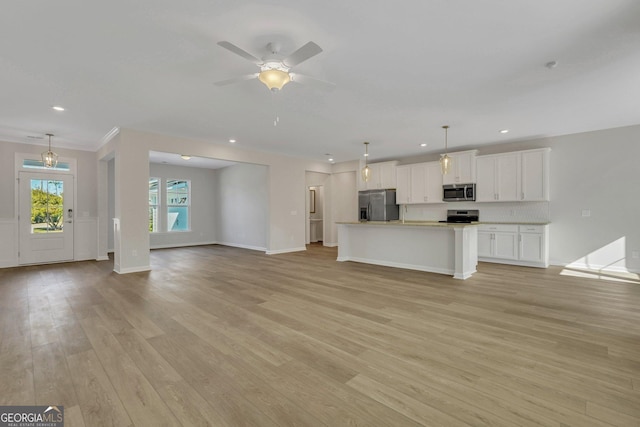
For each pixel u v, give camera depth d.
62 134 5.50
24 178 5.94
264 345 2.47
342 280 4.66
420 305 3.44
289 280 4.68
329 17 2.22
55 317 3.10
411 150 7.01
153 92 3.58
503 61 2.88
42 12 2.13
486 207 6.54
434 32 2.42
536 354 2.28
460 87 3.47
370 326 2.84
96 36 2.44
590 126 5.05
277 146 6.64
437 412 1.65
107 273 5.23
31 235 6.03
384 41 2.54
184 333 2.71
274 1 2.04
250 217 8.85
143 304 3.52
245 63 2.90
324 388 1.88
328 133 5.49
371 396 1.80
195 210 9.77
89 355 2.30
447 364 2.15
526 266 5.65
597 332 2.66
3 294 3.95
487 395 1.79
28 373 2.05
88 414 1.64
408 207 7.70
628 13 2.16
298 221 8.15
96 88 3.46
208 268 5.70
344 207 9.11
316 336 2.63
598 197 5.26
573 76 3.19
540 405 1.69
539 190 5.62
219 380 1.97
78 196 6.53
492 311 3.22
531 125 4.98
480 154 6.56
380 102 3.93
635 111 4.30
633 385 1.87
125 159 5.16
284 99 3.81
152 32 2.39
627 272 5.00
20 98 3.75
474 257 5.11
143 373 2.05
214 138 5.87
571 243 5.53
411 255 5.49
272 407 1.70
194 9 2.12
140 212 5.36
